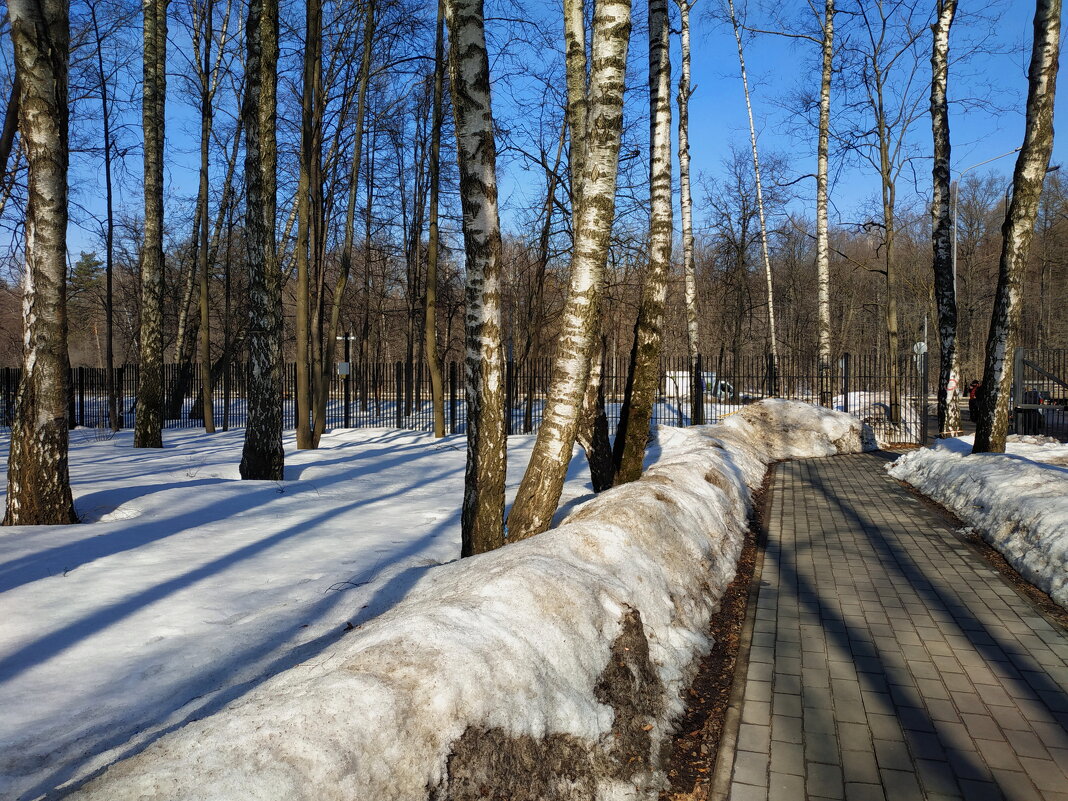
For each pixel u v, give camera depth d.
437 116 17.62
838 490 11.66
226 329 23.31
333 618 4.38
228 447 16.12
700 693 4.18
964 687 4.26
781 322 44.00
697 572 5.67
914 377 22.20
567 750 2.96
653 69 8.64
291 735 2.21
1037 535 6.76
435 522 7.67
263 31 10.56
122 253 30.48
